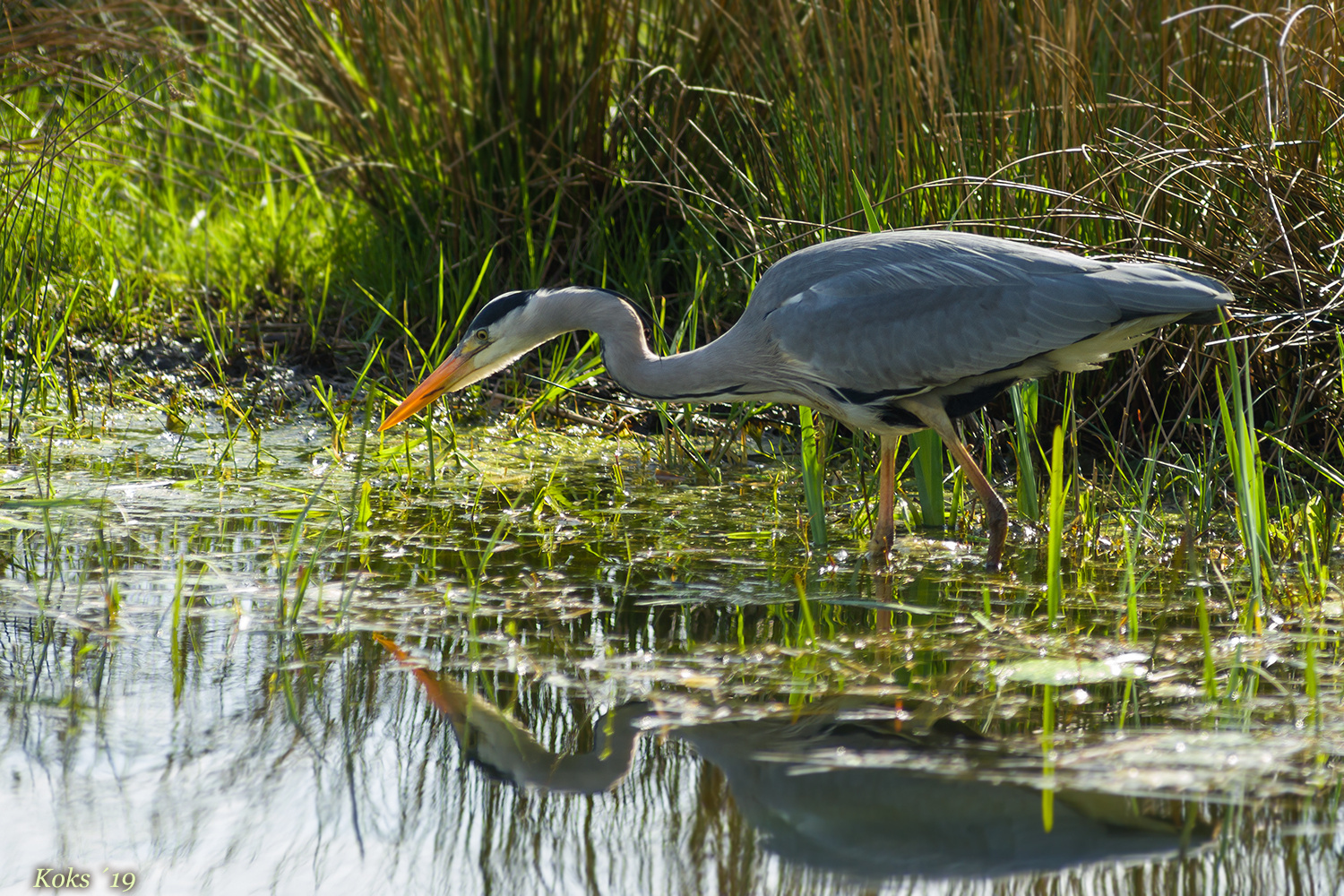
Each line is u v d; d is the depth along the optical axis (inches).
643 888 198.1
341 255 592.7
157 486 408.8
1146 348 442.9
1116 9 498.6
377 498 408.5
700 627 301.6
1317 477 412.5
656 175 557.0
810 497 372.8
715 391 374.0
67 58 567.2
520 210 555.8
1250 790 221.6
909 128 454.3
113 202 647.8
